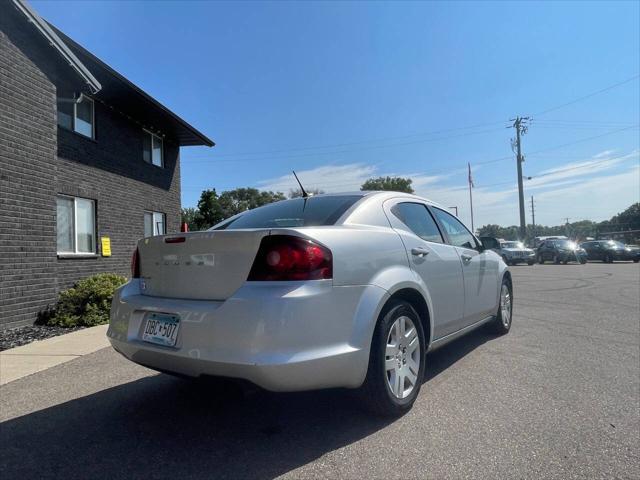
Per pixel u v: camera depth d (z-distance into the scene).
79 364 5.20
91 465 2.80
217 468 2.72
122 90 11.60
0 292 7.23
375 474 2.61
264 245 2.84
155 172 15.09
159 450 2.98
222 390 4.07
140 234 14.04
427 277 3.87
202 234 3.00
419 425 3.24
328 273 2.89
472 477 2.56
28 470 2.75
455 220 5.08
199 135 15.81
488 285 5.35
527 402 3.65
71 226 11.01
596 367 4.58
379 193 4.06
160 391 4.15
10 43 7.63
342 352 2.86
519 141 39.50
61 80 10.20
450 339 4.38
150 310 3.17
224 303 2.77
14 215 7.54
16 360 5.42
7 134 7.46
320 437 3.09
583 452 2.83
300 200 4.11
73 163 10.95
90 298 8.12
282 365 2.62
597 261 31.50
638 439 3.00
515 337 5.92
